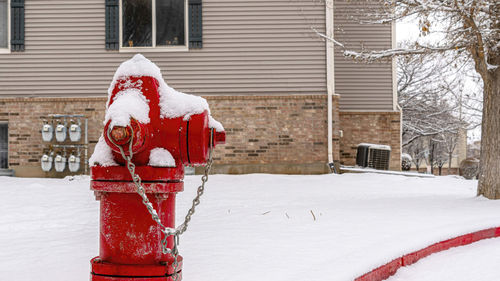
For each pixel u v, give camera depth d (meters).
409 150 32.75
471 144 38.91
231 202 7.39
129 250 2.45
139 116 2.41
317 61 11.87
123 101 2.42
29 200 7.73
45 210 6.66
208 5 11.93
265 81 11.87
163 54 11.95
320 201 7.55
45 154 11.59
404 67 26.16
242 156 11.70
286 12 11.91
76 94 11.86
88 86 11.87
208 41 11.92
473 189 9.97
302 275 3.19
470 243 5.15
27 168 11.68
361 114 14.16
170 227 2.57
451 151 31.55
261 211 6.37
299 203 7.28
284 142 11.72
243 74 11.88
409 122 26.97
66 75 11.87
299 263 3.54
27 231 5.08
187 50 11.92
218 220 5.63
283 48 11.89
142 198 2.42
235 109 11.76
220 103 11.77
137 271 2.39
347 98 14.21
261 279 3.10
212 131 2.57
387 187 9.79
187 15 11.94
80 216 6.16
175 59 11.94
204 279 3.11
